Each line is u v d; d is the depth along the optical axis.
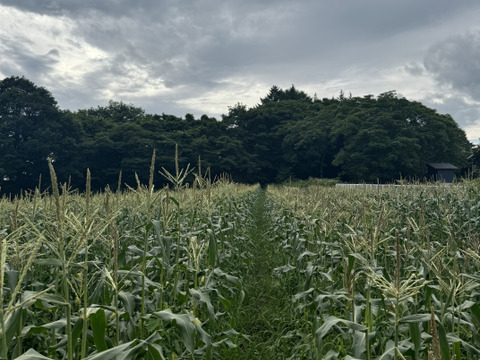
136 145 59.94
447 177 58.03
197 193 6.69
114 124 67.81
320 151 66.62
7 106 52.06
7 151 49.62
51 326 2.90
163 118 81.50
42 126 53.50
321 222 6.78
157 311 3.34
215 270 5.04
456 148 62.84
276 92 103.88
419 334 2.85
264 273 9.88
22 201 7.98
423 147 57.19
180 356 3.96
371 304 3.50
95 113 86.56
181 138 68.00
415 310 4.03
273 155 75.31
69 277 4.10
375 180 54.38
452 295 3.35
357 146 57.59
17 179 51.75
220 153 66.06
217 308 5.96
